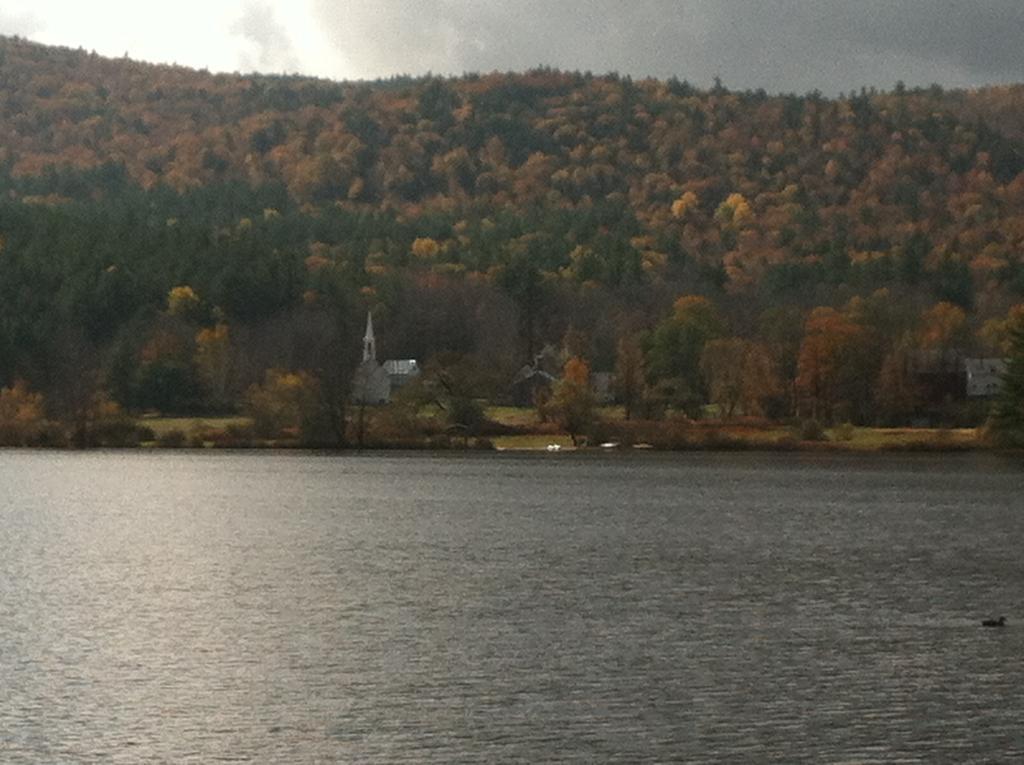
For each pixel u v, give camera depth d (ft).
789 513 561.84
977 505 595.88
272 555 431.02
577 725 244.83
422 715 250.16
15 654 291.17
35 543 458.91
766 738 238.68
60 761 228.22
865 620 325.83
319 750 233.14
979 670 279.08
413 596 355.77
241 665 282.36
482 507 579.89
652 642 302.45
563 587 369.71
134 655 290.56
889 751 233.55
